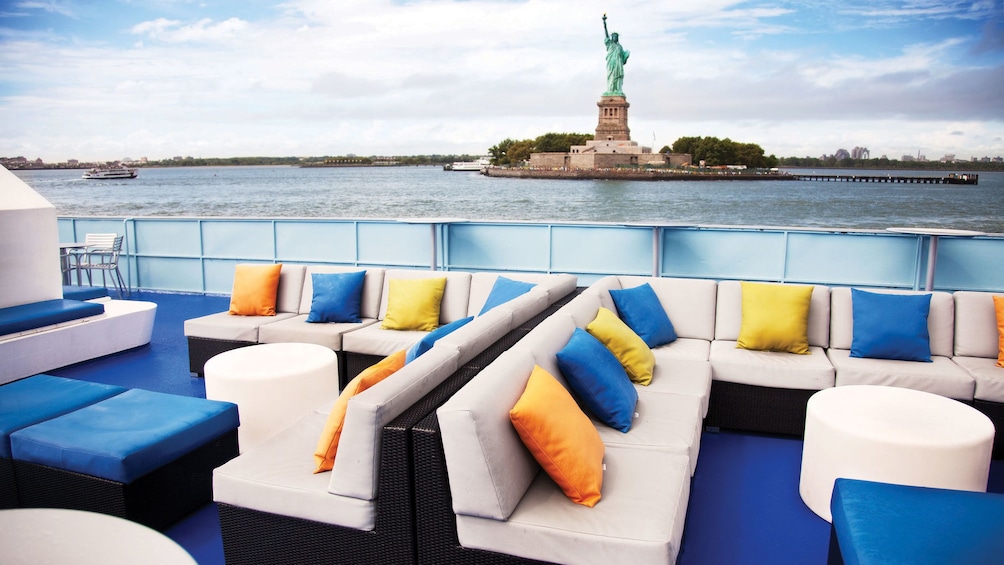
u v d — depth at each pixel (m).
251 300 5.12
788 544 2.64
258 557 2.30
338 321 4.93
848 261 6.68
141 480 2.62
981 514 2.07
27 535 1.82
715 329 4.38
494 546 2.01
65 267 8.07
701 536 2.70
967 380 3.51
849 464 2.74
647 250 7.18
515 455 2.12
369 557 2.14
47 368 4.95
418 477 2.04
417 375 2.30
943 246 6.47
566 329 3.10
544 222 7.44
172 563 1.68
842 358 3.85
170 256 8.56
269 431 3.49
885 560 1.83
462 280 4.86
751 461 3.46
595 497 2.11
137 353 5.62
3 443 2.76
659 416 2.96
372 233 7.98
